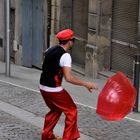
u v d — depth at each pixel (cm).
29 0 2230
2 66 2342
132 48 1612
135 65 1086
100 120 1016
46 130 823
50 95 796
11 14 2427
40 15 2144
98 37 1747
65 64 780
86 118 1034
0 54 2589
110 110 793
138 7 1554
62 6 1992
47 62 794
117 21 1703
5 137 888
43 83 800
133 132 923
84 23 1909
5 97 1295
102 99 797
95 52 1758
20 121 1012
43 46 2138
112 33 1741
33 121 1013
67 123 797
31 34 2250
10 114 1080
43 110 1126
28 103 1208
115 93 793
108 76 1705
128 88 792
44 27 2122
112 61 1758
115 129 945
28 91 1398
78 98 1306
